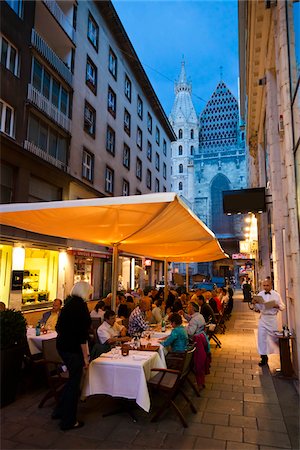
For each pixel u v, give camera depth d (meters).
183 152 80.31
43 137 16.27
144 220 5.62
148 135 34.19
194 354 5.70
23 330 5.30
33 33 15.33
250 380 6.34
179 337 6.08
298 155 5.82
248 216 21.59
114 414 4.71
